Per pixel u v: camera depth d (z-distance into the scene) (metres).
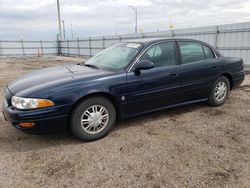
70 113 3.15
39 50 30.45
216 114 4.37
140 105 3.67
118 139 3.38
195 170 2.60
